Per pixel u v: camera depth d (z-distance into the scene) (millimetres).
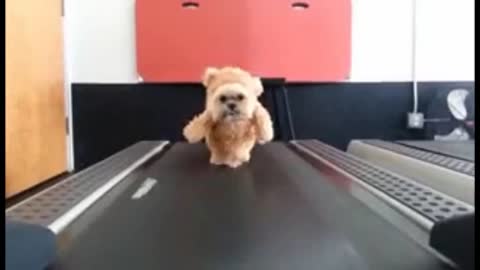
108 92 3049
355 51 3070
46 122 2863
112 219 820
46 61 2854
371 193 1005
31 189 2631
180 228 761
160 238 712
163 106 3045
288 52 3004
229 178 1186
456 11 3051
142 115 3053
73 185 1107
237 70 1311
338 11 3010
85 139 3074
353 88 3090
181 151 1759
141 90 3041
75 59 3043
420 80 3088
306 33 3002
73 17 3020
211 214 844
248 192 1025
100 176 1229
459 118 2975
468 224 588
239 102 1251
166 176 1228
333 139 3111
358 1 3045
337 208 886
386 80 3090
